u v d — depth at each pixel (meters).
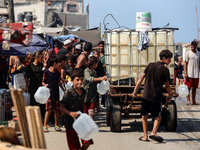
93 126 6.95
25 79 13.18
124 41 12.71
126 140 11.12
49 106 12.20
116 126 12.18
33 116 5.03
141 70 12.72
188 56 19.50
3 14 33.22
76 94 7.73
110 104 13.15
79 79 7.60
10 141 5.74
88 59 13.04
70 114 7.35
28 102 11.19
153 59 12.70
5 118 11.12
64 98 7.65
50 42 28.91
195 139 11.50
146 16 12.92
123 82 12.80
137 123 14.30
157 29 13.36
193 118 15.59
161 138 10.76
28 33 10.39
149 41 12.69
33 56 15.12
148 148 10.14
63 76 13.50
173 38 12.70
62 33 39.31
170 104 12.55
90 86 11.85
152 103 10.80
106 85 11.77
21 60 14.58
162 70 10.71
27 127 5.40
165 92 13.06
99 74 14.83
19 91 5.33
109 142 10.80
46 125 12.34
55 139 11.06
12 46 14.80
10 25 10.43
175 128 12.53
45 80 12.34
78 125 6.96
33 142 5.07
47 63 12.59
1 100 10.73
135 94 11.48
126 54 12.73
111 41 12.73
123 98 12.60
